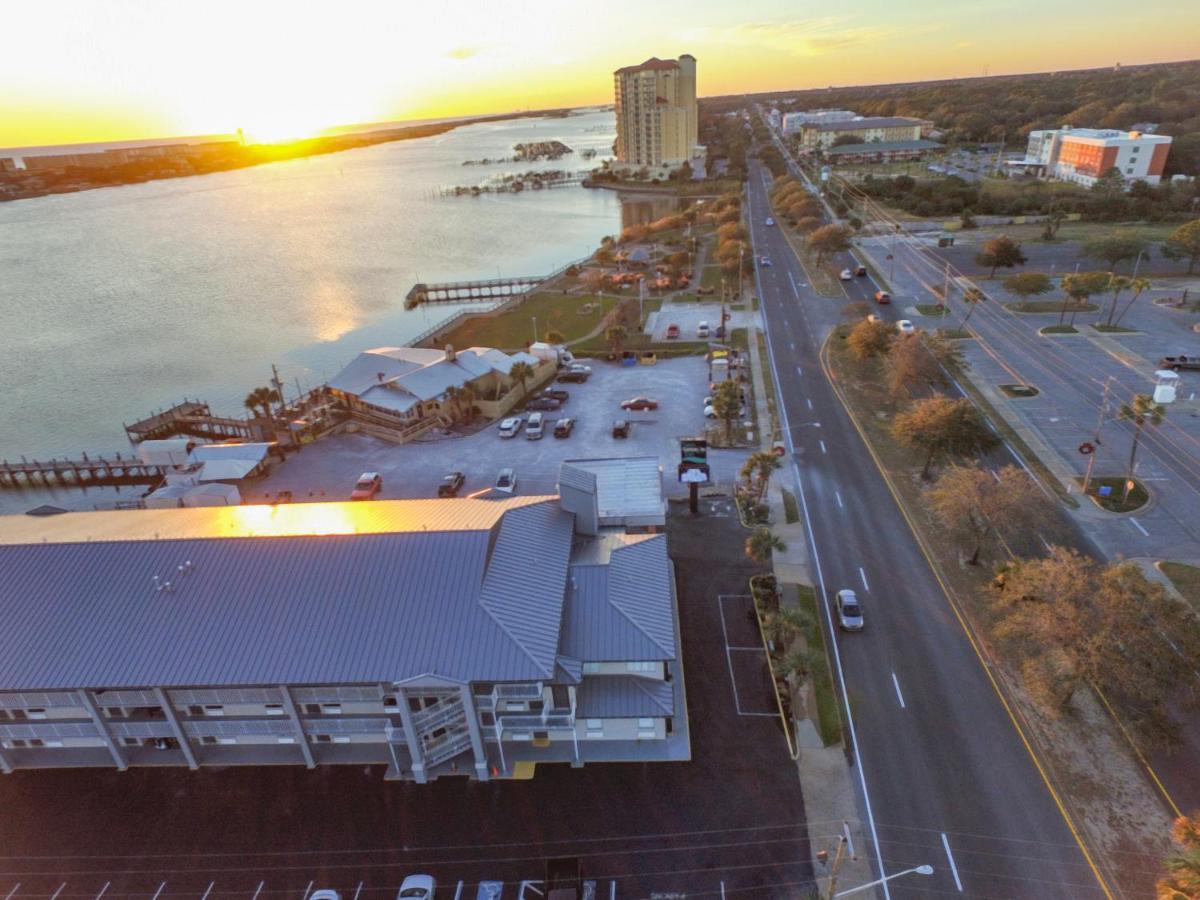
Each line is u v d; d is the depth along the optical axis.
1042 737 41.69
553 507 53.38
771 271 150.88
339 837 38.66
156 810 40.84
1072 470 69.06
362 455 82.50
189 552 45.84
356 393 90.44
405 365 96.38
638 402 89.25
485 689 39.81
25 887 37.16
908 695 45.16
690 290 142.62
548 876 35.09
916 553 58.75
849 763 40.94
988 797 38.47
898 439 69.75
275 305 166.00
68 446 99.94
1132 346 98.25
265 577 43.94
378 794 41.00
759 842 37.03
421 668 39.03
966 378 91.25
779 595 54.25
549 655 39.69
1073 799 38.06
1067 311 113.44
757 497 66.44
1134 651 37.62
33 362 132.00
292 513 54.00
